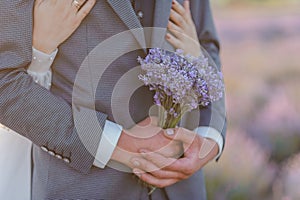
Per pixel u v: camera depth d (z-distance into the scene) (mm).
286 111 3307
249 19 6137
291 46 4941
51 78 1248
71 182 1234
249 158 2496
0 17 1162
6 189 1336
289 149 3053
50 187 1239
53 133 1188
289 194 2486
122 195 1282
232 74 4363
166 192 1333
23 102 1171
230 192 2445
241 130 3049
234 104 3559
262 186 2480
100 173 1247
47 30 1193
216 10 6879
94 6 1214
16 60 1174
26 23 1175
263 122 3219
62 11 1196
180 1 1383
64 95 1235
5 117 1173
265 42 5242
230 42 5320
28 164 1346
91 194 1241
